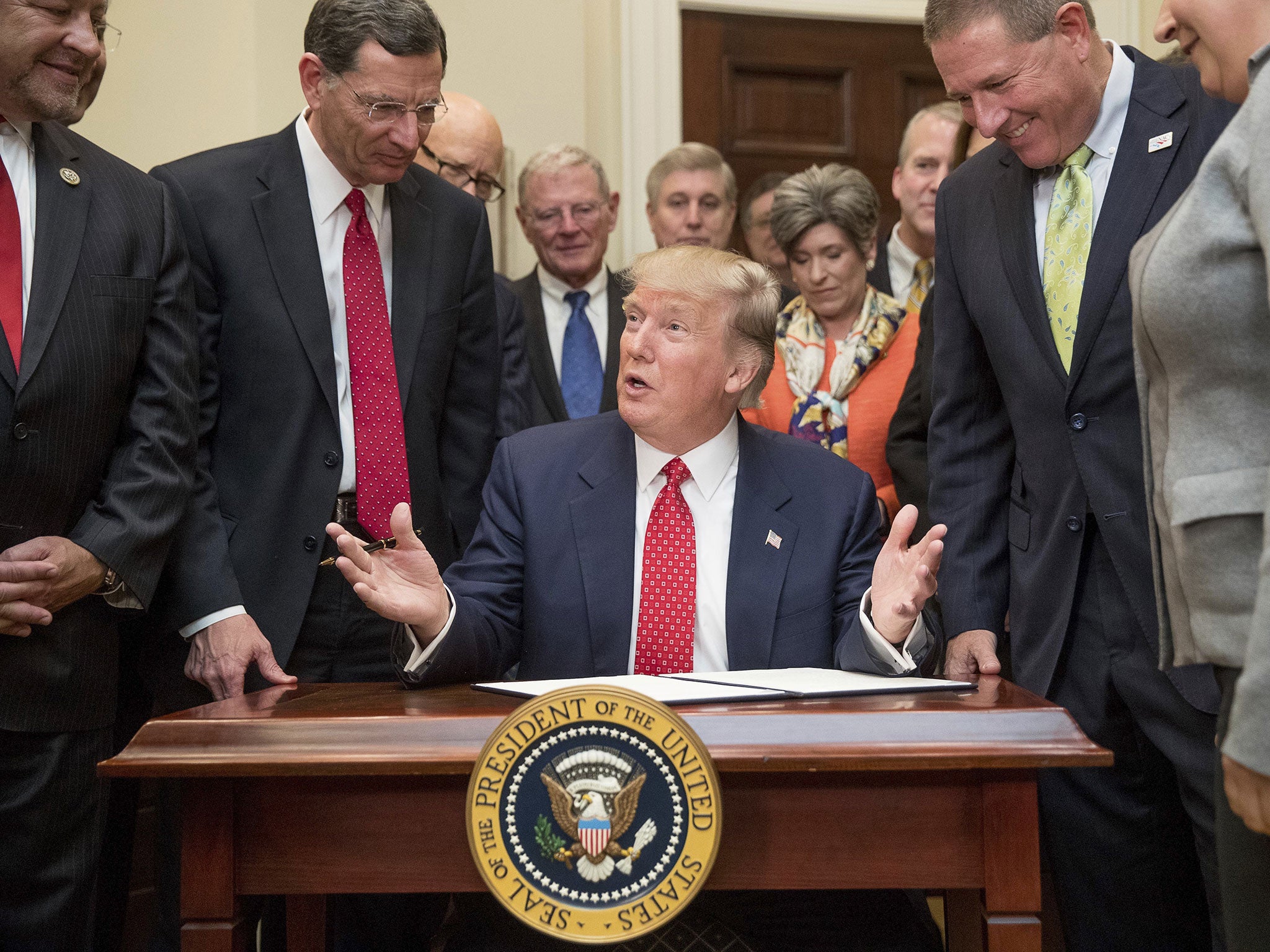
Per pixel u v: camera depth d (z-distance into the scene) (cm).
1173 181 179
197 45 362
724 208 338
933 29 184
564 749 122
